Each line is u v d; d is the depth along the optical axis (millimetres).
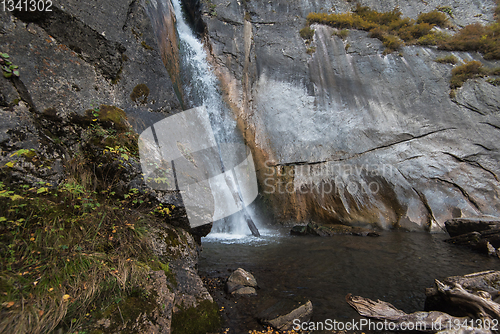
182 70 8805
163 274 2750
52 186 2648
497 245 5750
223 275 4262
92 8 3834
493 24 11211
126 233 2906
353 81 10297
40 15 3250
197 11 10961
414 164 8828
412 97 9820
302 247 6090
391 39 10805
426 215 8156
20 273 2014
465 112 9359
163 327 2250
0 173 2346
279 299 3461
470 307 2754
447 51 10797
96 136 3322
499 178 8375
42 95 3041
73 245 2428
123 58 4105
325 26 11430
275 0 11836
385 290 3809
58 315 1962
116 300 2301
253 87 10289
